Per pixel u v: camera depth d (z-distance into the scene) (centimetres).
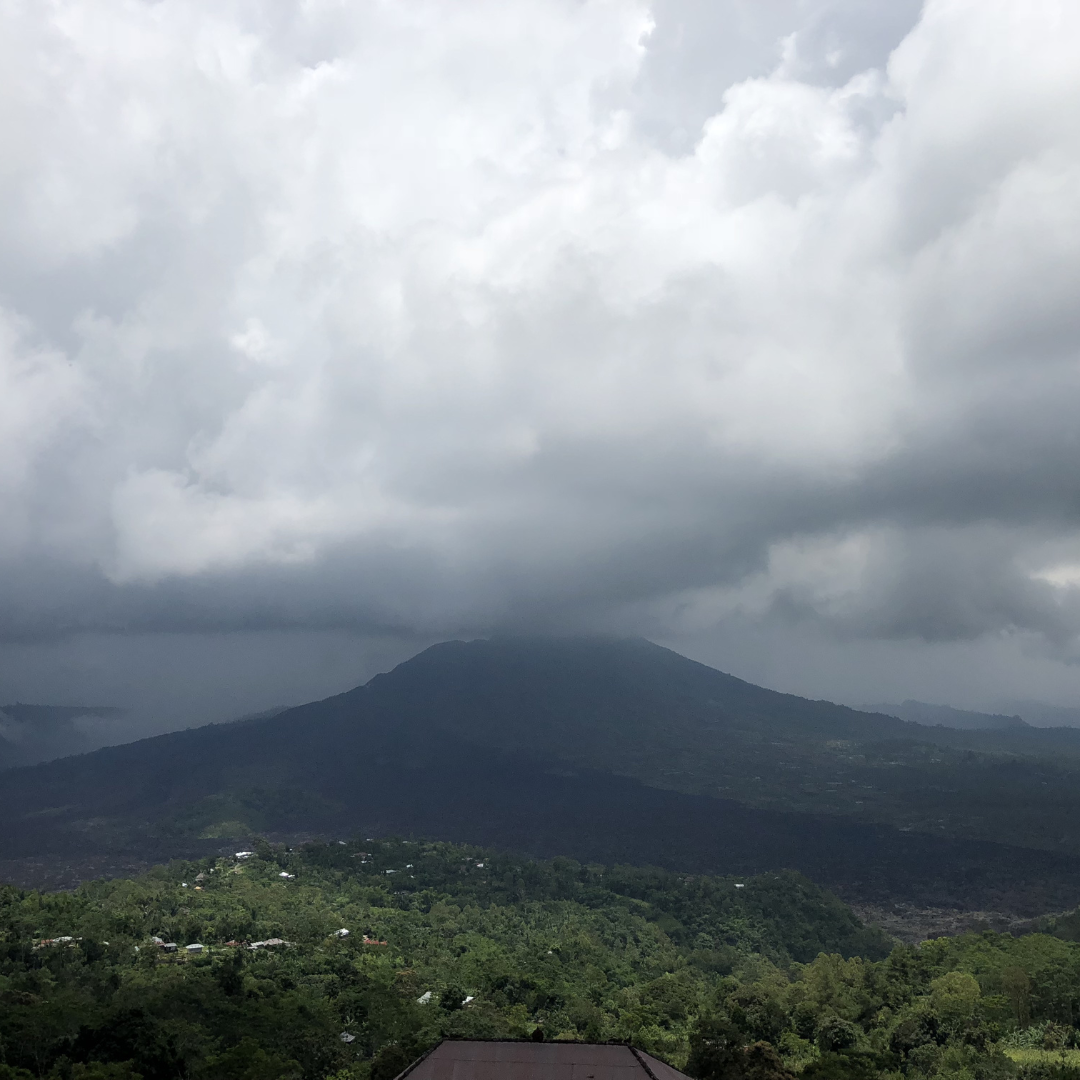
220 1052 9119
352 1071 9194
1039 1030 11756
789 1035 11681
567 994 13588
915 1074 10306
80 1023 8912
